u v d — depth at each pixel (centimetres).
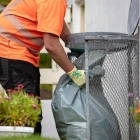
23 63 895
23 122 796
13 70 896
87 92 832
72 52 884
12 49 896
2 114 795
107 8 1103
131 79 849
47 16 862
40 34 898
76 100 844
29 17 894
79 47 860
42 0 868
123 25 987
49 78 1313
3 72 900
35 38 898
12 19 898
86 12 1298
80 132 834
